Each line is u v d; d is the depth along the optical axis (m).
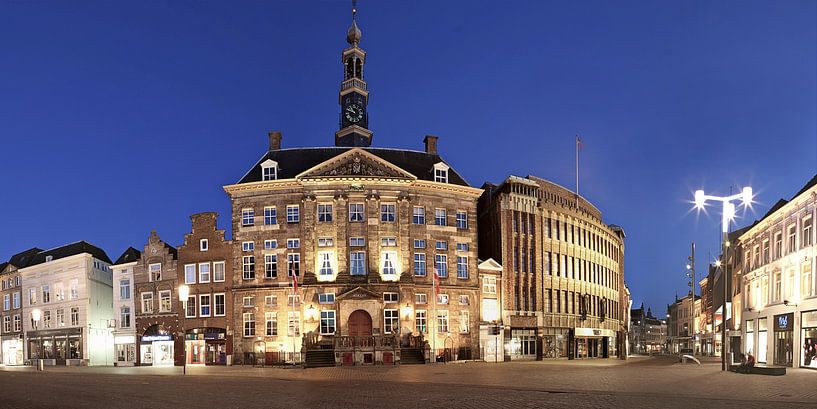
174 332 61.09
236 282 58.47
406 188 59.81
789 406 17.16
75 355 70.75
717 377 30.50
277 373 38.78
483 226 69.81
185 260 60.91
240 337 57.66
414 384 26.91
